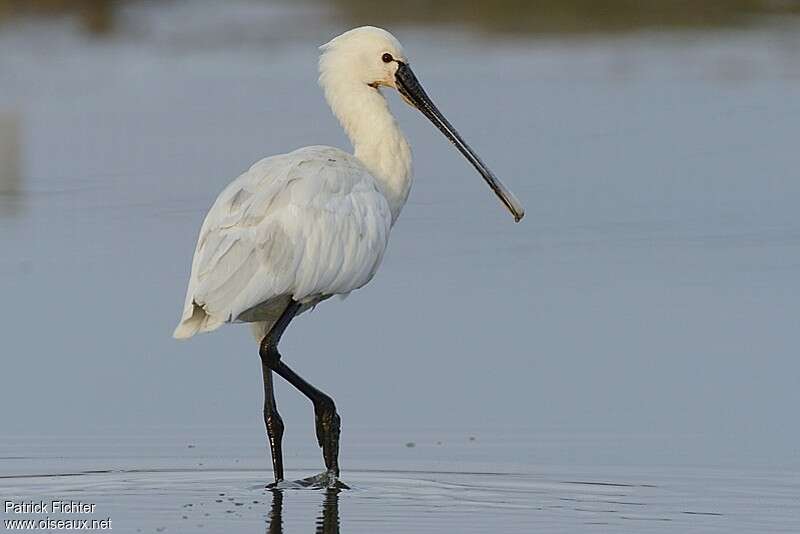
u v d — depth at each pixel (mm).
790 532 12016
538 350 17219
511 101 31875
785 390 15742
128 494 13273
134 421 15391
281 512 12750
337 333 17953
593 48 39250
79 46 40562
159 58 38531
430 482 13492
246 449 14648
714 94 32188
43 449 14500
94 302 19344
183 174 26062
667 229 22141
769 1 44844
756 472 13531
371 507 12859
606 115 30266
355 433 14859
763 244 21266
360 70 15094
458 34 41906
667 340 17422
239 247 13000
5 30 42562
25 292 19719
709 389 15844
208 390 16375
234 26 43500
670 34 40906
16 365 17094
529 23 43094
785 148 27109
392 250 21500
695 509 12617
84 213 23734
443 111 30875
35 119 31172
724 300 18828
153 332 18266
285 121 29859
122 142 28625
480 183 25234
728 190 24312
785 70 34812
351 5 46812
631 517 12438
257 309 13680
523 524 12320
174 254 21422
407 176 14961
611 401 15570
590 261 20688
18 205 24312
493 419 15125
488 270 20391
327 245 13422
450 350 17312
